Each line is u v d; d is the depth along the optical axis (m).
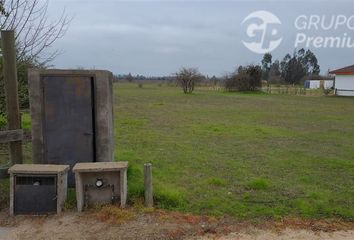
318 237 4.40
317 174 7.38
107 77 5.56
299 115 19.88
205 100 30.95
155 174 6.96
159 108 22.97
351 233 4.53
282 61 95.94
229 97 35.59
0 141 5.21
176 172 7.21
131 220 4.66
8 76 5.32
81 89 5.52
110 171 4.99
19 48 8.34
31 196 4.84
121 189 5.00
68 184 5.59
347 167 7.99
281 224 4.73
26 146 8.83
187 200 5.51
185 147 10.02
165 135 12.15
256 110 22.41
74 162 5.59
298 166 8.02
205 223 4.68
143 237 4.29
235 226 4.64
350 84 45.53
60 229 4.46
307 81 75.50
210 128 14.01
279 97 37.94
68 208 4.98
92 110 5.57
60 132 5.55
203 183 6.46
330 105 27.86
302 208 5.26
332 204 5.50
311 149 10.16
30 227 4.53
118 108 22.83
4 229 4.48
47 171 4.83
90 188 5.00
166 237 4.30
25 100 9.12
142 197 5.31
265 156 9.02
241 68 48.94
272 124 15.80
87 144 5.59
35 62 8.90
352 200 5.72
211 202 5.40
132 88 59.31
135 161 8.09
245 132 13.11
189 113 19.88
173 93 42.50
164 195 5.38
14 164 5.40
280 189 6.20
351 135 13.00
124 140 11.04
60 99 5.52
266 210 5.16
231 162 8.24
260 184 6.32
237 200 5.60
